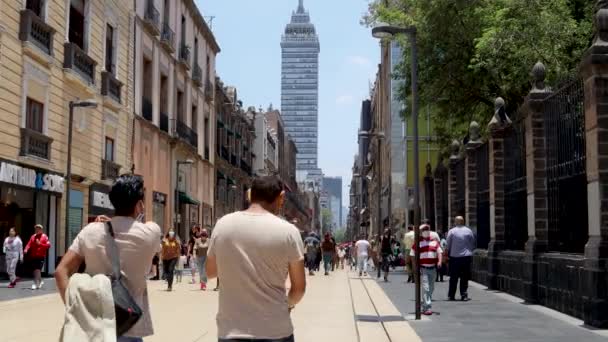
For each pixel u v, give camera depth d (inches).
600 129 414.3
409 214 1868.8
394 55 2153.1
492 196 735.1
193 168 1844.2
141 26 1355.8
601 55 415.5
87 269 156.9
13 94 840.3
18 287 780.6
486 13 946.7
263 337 151.5
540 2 862.5
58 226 981.8
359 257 1146.7
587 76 428.1
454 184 982.4
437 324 448.8
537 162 564.4
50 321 486.3
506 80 948.0
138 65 1339.8
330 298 716.7
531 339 372.5
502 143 733.3
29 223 935.0
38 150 904.9
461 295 612.4
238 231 155.6
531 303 568.4
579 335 384.8
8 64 825.5
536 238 566.9
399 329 417.4
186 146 1704.0
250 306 153.3
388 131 2405.3
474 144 858.1
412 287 832.3
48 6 938.7
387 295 706.8
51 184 938.7
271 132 3791.8
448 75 1059.9
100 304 142.9
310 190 6737.2
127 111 1274.6
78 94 1048.8
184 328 462.6
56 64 965.2
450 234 619.8
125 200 162.6
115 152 1218.6
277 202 166.6
